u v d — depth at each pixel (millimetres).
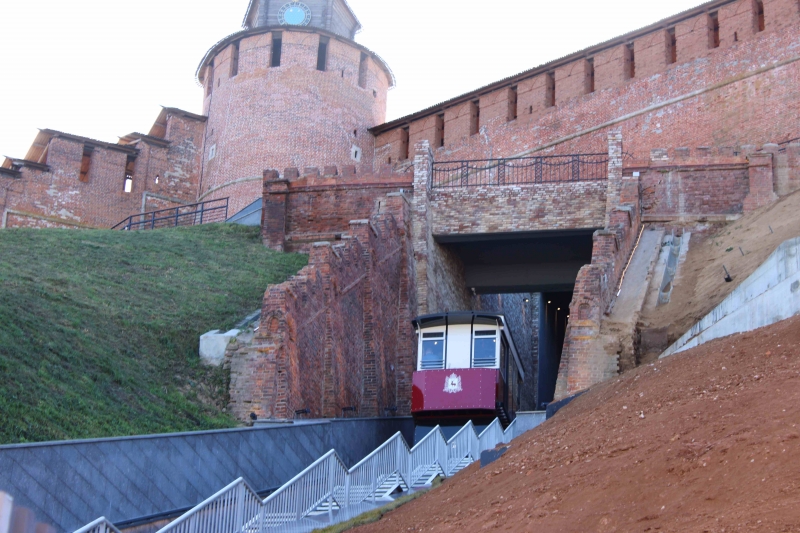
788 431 9188
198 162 61312
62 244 31812
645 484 9555
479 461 17422
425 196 36938
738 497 8367
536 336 56156
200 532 11625
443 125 57125
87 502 12977
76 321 22156
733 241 32219
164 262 31812
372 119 61156
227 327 25625
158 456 14648
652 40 47375
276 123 57406
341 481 15195
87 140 57562
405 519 12828
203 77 65062
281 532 13289
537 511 10086
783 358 12500
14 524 11688
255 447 17562
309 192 38844
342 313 28109
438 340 27172
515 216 36531
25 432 14703
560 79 50969
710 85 44281
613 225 32281
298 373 24078
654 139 45781
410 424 29422
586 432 13117
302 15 64750
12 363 17250
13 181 54750
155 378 21547
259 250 37125
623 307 27922
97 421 16750
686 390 12953
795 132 40562
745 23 43750
